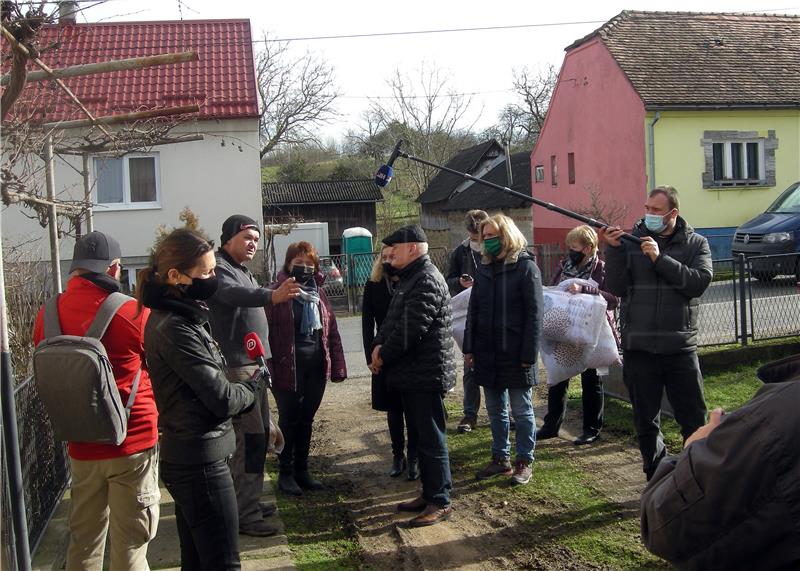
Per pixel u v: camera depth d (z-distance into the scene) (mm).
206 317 3400
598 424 6555
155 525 3844
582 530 4762
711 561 1787
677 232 4980
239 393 3375
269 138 33375
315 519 5230
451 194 33062
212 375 3264
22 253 8938
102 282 3760
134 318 3707
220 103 17766
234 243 4949
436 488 5059
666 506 1865
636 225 5219
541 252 19078
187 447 3283
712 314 8211
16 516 3229
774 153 21109
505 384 5625
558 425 6750
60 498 5578
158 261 3309
